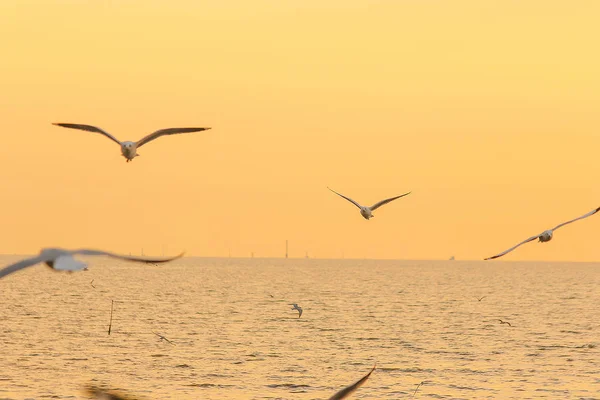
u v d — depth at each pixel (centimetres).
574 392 6438
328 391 6438
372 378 7038
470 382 6869
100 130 2047
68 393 6191
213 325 11469
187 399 6047
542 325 12081
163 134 2033
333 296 19162
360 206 3928
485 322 12500
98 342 9219
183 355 8281
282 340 9744
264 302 16562
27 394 6125
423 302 17338
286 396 6216
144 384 6656
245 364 7762
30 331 10200
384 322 12306
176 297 17988
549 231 2739
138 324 11456
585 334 10775
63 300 16475
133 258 931
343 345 9344
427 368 7625
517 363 7988
